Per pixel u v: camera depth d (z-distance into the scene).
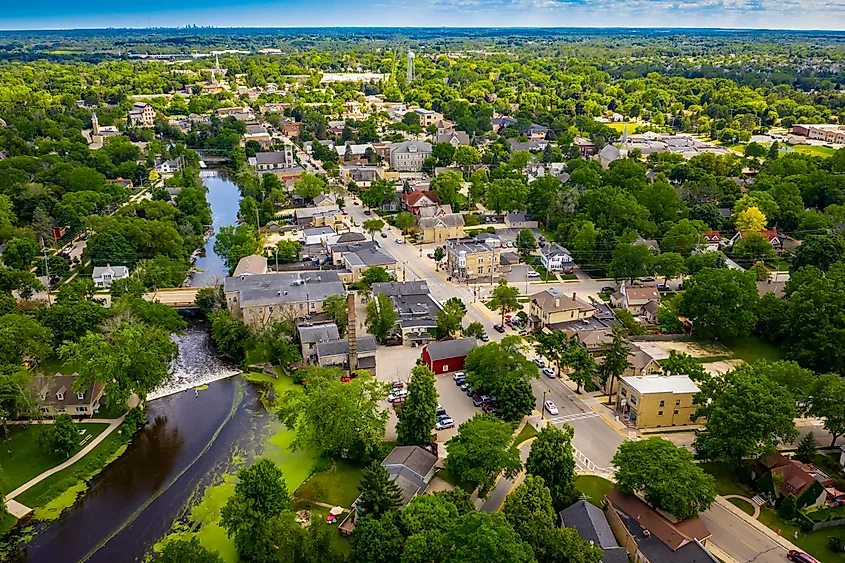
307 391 119.19
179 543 82.19
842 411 108.31
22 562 91.50
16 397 115.12
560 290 186.12
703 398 115.88
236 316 158.25
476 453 99.25
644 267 183.12
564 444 99.12
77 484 107.81
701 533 90.00
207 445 119.00
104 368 118.56
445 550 79.56
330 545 84.06
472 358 131.38
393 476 98.94
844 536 93.31
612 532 90.00
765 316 154.00
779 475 100.88
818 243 184.38
